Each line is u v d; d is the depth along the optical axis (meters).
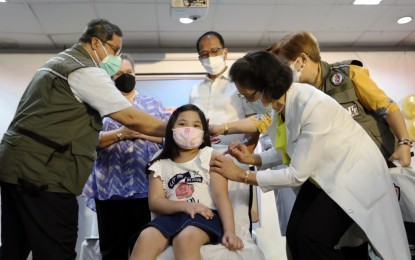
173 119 1.81
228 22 3.49
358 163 1.54
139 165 2.14
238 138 2.05
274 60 1.60
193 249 1.41
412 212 1.76
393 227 1.46
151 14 3.30
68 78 1.57
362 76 1.89
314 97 1.58
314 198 1.63
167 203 1.62
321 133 1.51
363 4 3.29
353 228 1.77
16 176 1.46
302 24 3.59
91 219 3.28
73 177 1.54
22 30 3.47
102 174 2.15
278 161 1.96
